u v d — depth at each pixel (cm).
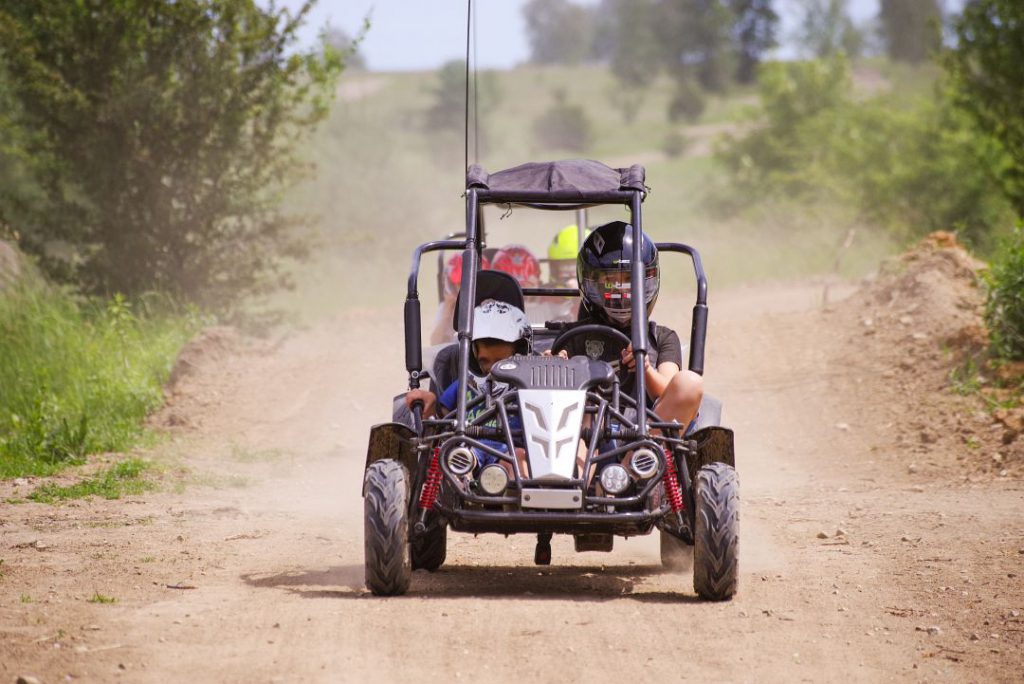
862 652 2247
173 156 7031
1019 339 5038
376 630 2300
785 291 8644
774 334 6175
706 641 2273
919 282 6138
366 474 2605
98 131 6906
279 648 2192
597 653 2183
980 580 2828
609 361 2922
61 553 3103
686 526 2639
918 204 11088
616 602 2567
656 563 3203
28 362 5656
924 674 2127
